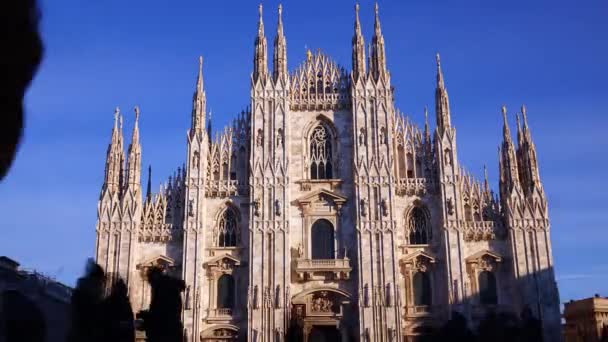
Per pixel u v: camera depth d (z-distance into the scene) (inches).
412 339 3117.6
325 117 3457.2
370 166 3297.2
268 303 3112.7
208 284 3206.2
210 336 3125.0
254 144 3348.9
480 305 3132.4
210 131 3602.4
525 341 2871.6
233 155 3435.0
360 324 3073.3
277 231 3213.6
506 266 3193.9
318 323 3127.5
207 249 3255.4
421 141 3415.4
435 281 3181.6
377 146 3331.7
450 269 3132.4
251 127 3376.0
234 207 3334.2
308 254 3245.6
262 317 3093.0
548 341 3043.8
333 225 3287.4
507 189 3257.9
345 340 3105.3
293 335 2982.3
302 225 3284.9
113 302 1164.5
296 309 3134.8
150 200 3344.0
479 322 3097.9
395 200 3307.1
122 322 1177.4
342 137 3427.7
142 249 3255.4
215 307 3176.7
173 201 3344.0
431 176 3344.0
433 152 3376.0
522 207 3218.5
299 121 3459.6
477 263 3186.5
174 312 1971.0
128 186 3294.8
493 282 3176.7
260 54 3503.9
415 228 3302.2
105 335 1127.0
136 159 3348.9
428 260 3203.7
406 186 3326.8
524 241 3181.6
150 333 1924.2
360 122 3378.4
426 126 3430.1
